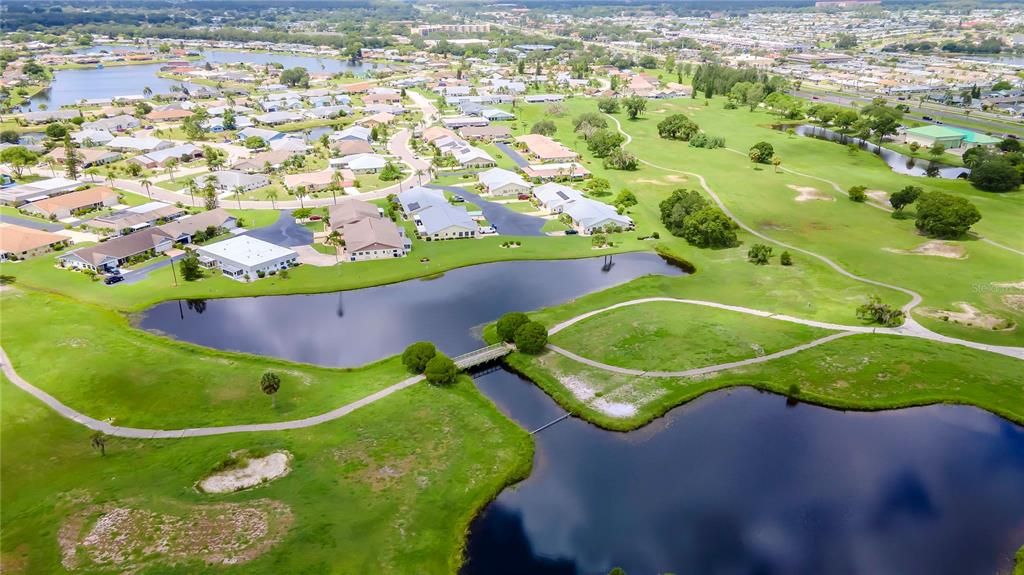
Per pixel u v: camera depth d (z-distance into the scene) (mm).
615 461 87875
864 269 145750
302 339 117250
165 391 97750
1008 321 119750
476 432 91938
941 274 141875
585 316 125312
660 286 138875
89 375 101188
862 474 85625
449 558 71312
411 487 80938
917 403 98688
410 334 119875
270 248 150000
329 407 96000
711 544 74688
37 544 70750
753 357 110438
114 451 85562
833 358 109188
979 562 72312
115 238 151750
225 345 114250
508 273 147500
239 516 74438
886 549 74125
